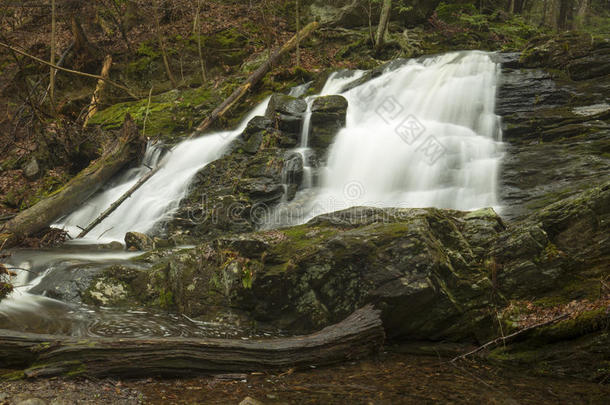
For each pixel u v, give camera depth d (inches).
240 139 417.7
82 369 160.2
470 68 445.1
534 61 428.8
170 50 645.9
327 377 173.2
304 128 406.3
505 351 191.6
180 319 221.3
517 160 323.0
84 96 599.2
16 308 217.0
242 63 632.4
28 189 440.8
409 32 647.1
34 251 307.1
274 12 724.0
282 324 220.2
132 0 724.7
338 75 524.7
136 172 430.6
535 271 207.3
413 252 202.8
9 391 146.9
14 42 647.1
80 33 624.4
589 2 868.6
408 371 180.1
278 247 229.8
